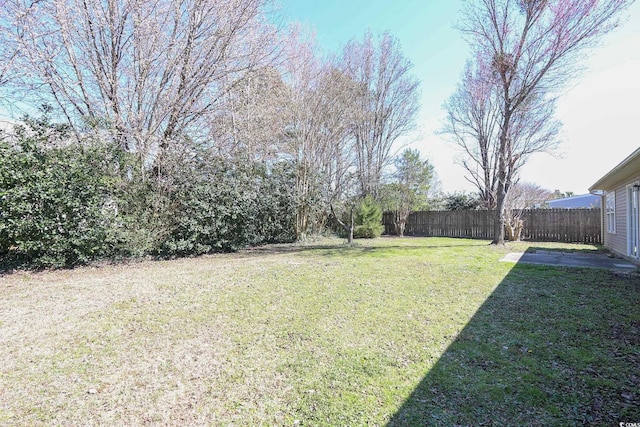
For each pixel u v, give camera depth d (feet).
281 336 11.19
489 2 32.71
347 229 39.60
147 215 26.71
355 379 8.34
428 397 7.49
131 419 6.97
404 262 24.93
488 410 6.97
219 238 31.71
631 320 12.00
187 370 9.00
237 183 32.60
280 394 7.79
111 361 9.53
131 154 26.43
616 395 7.41
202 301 15.21
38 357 9.77
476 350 9.81
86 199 22.86
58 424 6.81
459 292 16.22
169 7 27.07
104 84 26.76
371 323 12.21
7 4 22.38
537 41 31.58
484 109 51.98
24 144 20.67
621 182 28.50
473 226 49.37
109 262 24.98
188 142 29.53
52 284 18.65
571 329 11.28
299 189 40.96
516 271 20.89
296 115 39.96
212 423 6.81
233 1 28.02
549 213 42.63
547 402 7.20
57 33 24.52
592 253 30.17
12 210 20.04
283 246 37.47
